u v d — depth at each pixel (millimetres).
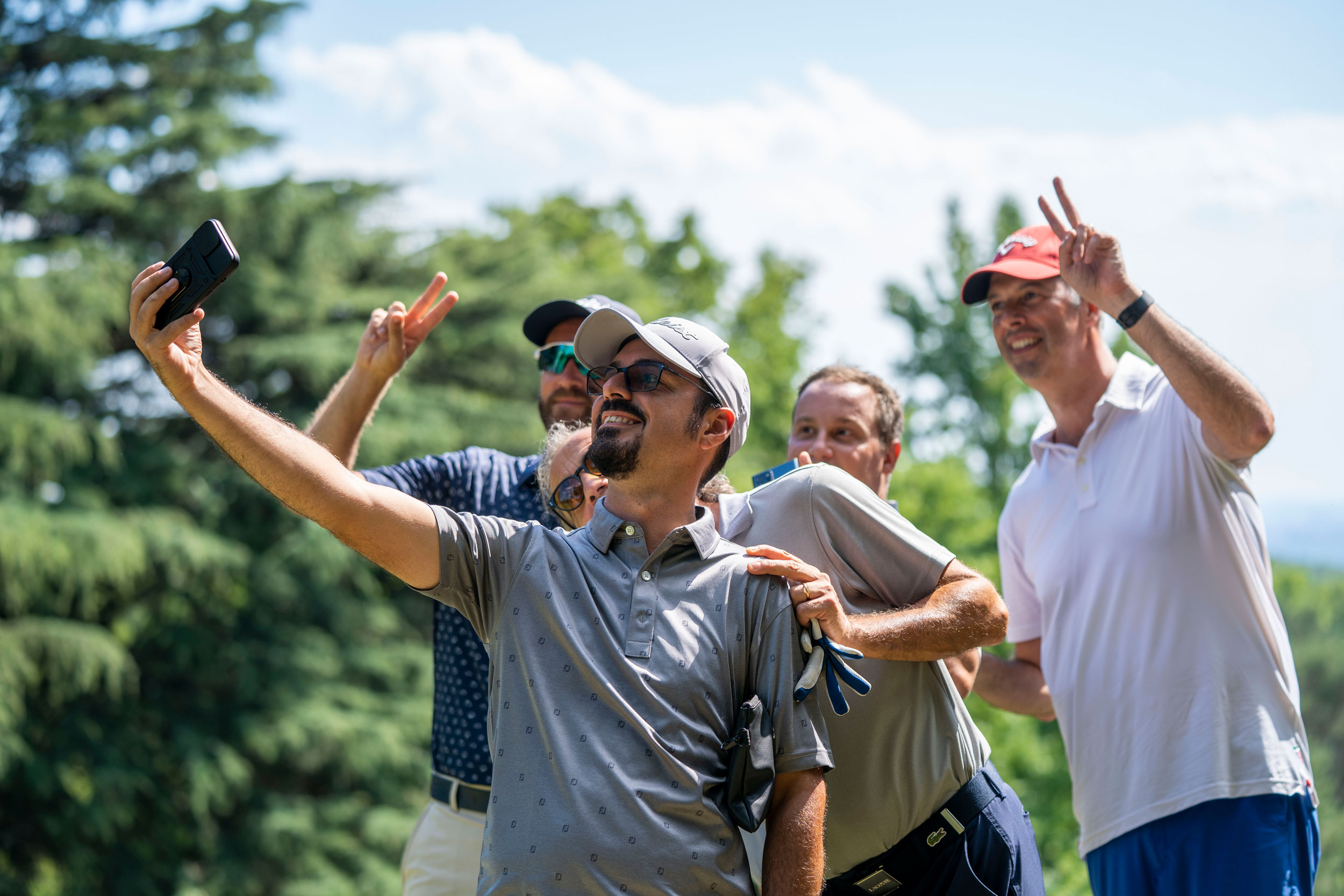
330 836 15859
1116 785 3350
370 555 2133
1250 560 3326
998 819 2613
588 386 2400
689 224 31359
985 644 2463
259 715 16078
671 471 2252
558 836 1977
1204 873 3164
